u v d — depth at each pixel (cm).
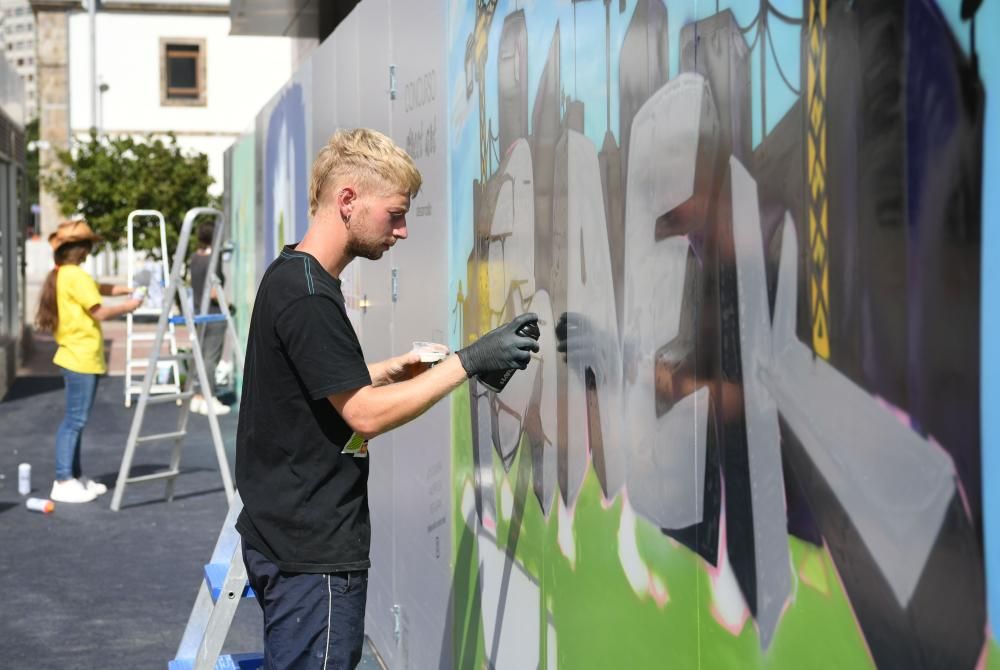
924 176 149
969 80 139
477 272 383
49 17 3212
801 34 181
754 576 202
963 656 143
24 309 1855
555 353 309
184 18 3303
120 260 3616
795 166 184
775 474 193
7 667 525
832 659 175
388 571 523
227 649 555
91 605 615
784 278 188
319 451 277
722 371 213
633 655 259
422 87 457
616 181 265
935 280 147
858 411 166
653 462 246
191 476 957
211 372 1280
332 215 280
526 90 329
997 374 135
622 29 260
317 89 741
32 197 6938
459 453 407
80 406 855
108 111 3288
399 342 504
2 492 891
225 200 1524
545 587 318
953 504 145
